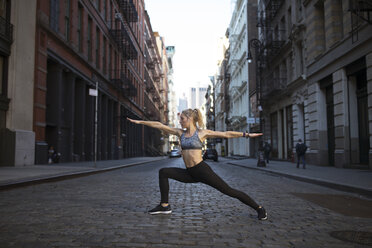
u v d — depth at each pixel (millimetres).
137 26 48000
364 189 7750
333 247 3371
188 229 4039
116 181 10578
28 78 16750
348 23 15539
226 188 4523
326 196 7543
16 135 15414
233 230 4020
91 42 26203
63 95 21281
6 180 8648
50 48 18734
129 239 3561
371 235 3883
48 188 8414
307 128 21406
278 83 28000
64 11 21000
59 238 3566
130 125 42875
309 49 20609
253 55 39938
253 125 39031
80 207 5543
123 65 38188
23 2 16250
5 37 15016
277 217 4906
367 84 14297
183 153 4566
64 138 21234
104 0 30750
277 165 20734
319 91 19609
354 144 15992
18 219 4547
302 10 22000
